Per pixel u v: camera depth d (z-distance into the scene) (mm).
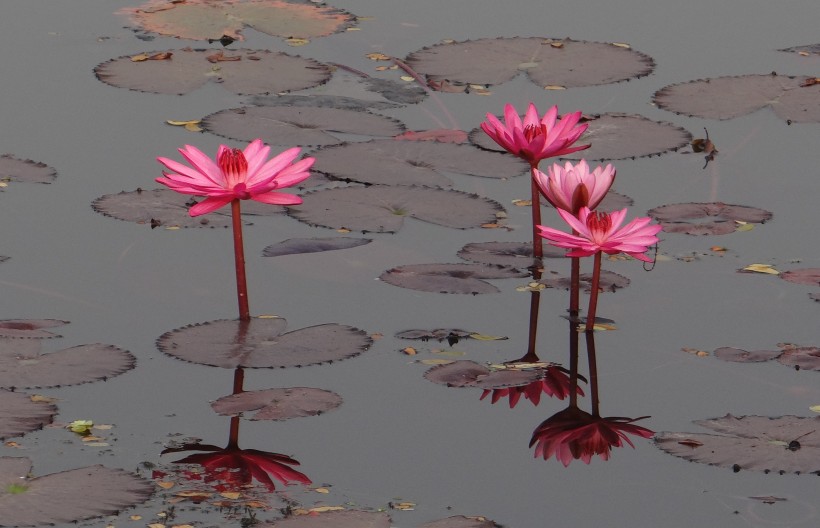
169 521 5777
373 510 5980
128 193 10203
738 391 7363
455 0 16906
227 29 15109
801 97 12844
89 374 7176
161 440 6645
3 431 6582
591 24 15758
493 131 9227
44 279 8672
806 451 6590
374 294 8641
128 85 12891
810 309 8484
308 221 9797
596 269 8039
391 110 12547
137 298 8422
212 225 9672
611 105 12789
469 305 8531
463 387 7352
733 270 9133
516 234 9781
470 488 6285
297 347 7719
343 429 6871
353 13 16094
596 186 8016
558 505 6125
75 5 16016
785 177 10953
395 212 10031
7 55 13852
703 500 6168
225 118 11922
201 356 7566
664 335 8133
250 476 6293
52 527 5664
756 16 16188
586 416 7074
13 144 11234
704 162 11281
